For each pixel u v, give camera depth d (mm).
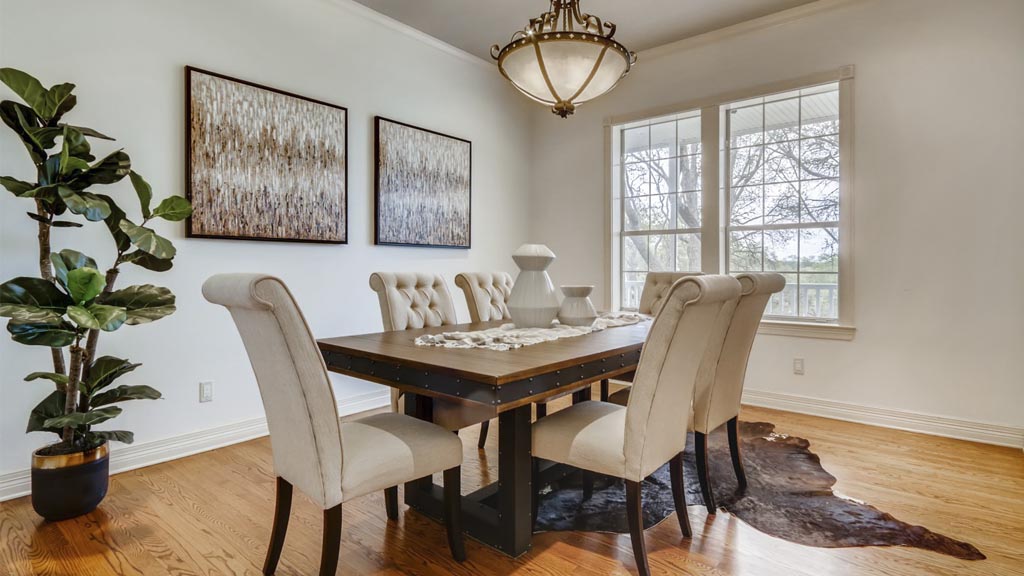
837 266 3539
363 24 3598
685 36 4000
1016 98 2881
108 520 2045
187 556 1792
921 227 3164
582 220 4719
